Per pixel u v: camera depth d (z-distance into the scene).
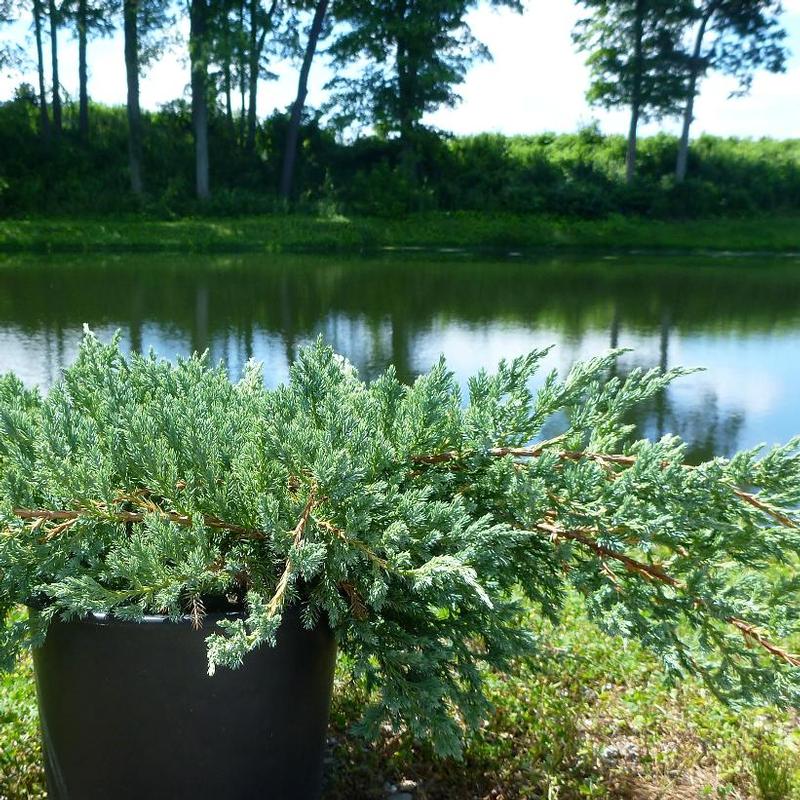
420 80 35.75
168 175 36.16
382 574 2.11
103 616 1.96
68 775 2.15
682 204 37.69
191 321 12.28
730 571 2.48
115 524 2.14
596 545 2.30
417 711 2.09
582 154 43.47
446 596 2.12
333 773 2.60
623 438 2.79
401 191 34.78
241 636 1.77
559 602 2.52
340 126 37.41
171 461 2.19
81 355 2.82
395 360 9.80
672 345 11.13
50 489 2.10
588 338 11.64
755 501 2.27
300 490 2.18
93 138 37.91
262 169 37.91
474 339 11.40
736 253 30.20
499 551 2.20
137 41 34.38
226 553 2.13
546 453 2.22
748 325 13.04
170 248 27.33
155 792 2.09
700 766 2.74
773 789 2.54
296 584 2.18
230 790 2.12
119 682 2.01
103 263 21.31
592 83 38.94
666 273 21.45
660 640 2.23
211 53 32.50
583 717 2.97
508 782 2.60
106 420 2.38
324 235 30.92
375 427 2.37
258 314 13.13
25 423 2.25
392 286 17.55
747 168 42.19
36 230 28.27
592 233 33.84
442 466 2.39
